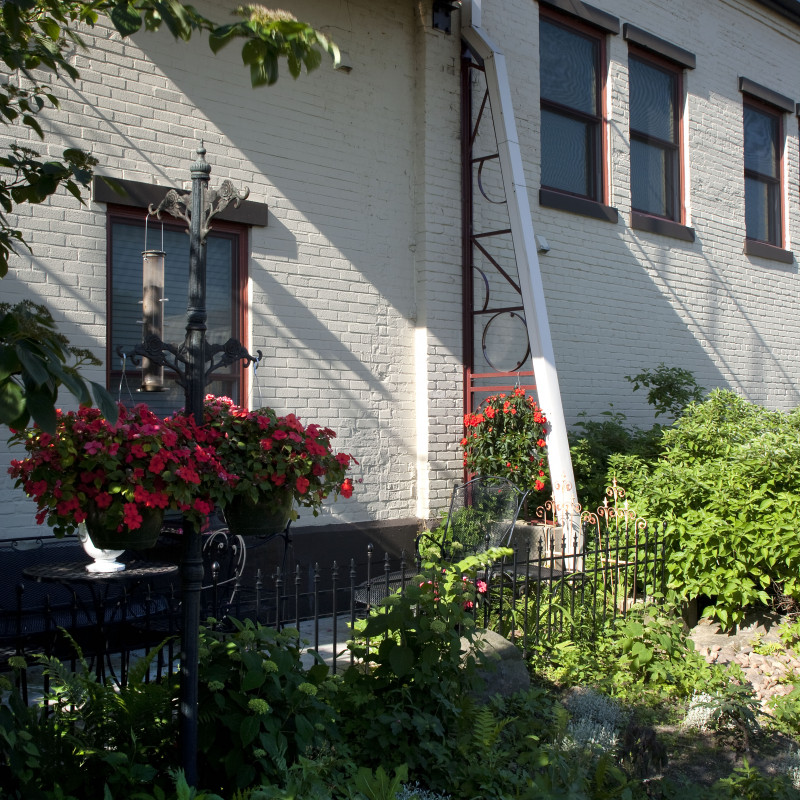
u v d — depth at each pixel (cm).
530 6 888
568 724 445
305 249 703
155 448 288
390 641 403
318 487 343
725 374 1115
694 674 528
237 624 360
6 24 336
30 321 299
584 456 797
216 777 340
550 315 898
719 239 1116
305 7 710
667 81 1073
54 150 577
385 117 762
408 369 771
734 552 617
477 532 645
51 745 312
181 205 335
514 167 780
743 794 396
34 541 545
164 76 631
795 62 1251
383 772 323
